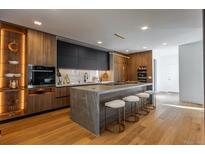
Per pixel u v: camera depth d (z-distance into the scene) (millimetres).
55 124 3217
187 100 5617
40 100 3902
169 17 2990
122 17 2986
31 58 3715
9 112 3580
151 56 6977
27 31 3654
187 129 2902
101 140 2449
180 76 5832
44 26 3539
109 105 2750
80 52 5688
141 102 4637
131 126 3096
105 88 3164
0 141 2393
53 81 4266
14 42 3674
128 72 8023
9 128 2949
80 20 3146
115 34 4238
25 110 3592
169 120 3482
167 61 9156
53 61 4270
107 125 3180
